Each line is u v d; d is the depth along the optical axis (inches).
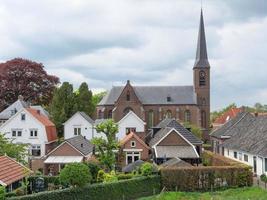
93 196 1835.6
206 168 2247.8
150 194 2156.7
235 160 2721.5
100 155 2741.1
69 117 4372.5
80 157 2913.4
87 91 4566.9
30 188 2112.5
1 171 1721.2
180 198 2014.0
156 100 5128.0
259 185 2292.1
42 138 3550.7
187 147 2920.8
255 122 3080.7
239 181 2274.9
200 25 5364.2
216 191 2215.8
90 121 4097.0
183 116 5123.0
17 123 3567.9
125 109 4901.6
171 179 2215.8
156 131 3715.6
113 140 2726.4
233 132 3356.3
